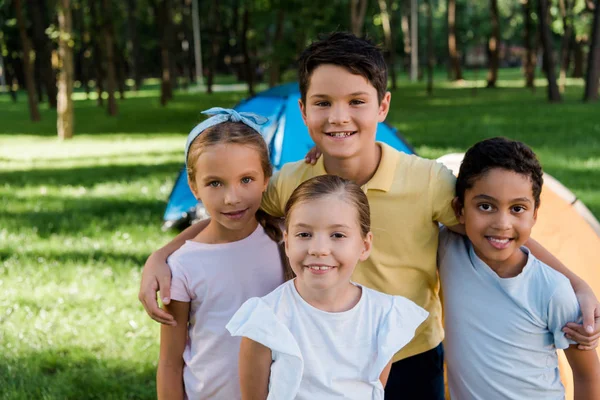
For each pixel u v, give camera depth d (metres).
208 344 2.26
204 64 49.84
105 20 21.17
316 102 2.19
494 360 2.27
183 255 2.27
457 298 2.36
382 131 6.35
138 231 6.48
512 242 2.21
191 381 2.31
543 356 2.25
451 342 2.40
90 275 5.25
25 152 13.20
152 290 2.21
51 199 8.16
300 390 1.99
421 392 2.53
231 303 2.26
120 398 3.53
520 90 26.45
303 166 2.45
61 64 15.12
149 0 31.59
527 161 2.17
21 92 41.44
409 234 2.34
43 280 5.18
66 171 10.45
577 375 2.24
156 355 3.96
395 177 2.33
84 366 3.87
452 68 39.97
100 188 8.77
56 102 26.38
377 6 28.70
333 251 1.94
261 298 2.06
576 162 9.17
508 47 62.34
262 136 2.28
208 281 2.24
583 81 31.28
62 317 4.51
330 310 2.02
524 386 2.25
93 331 4.29
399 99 23.73
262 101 6.72
